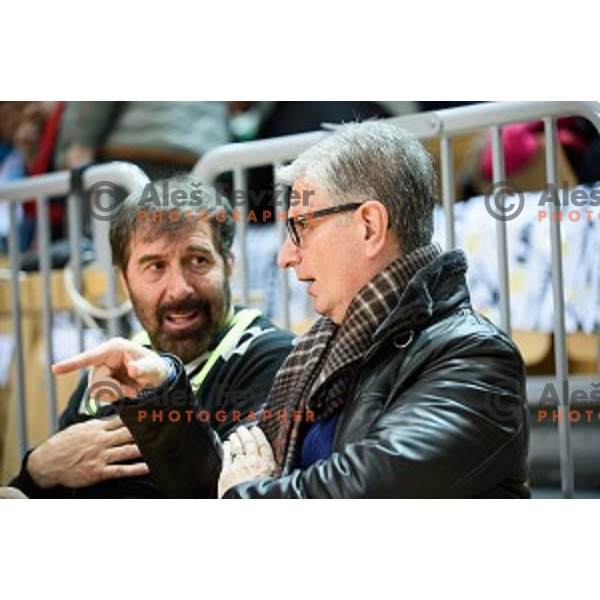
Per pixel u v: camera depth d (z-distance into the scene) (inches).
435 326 110.4
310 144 146.0
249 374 129.0
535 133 161.6
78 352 168.2
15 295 175.0
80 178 166.4
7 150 219.6
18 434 173.8
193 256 132.2
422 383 107.4
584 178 162.1
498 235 135.8
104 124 191.0
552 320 155.2
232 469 116.2
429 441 103.5
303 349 120.8
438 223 150.1
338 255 115.1
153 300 132.6
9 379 181.3
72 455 134.3
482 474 105.0
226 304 133.0
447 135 137.0
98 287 169.3
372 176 114.5
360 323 113.3
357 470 104.3
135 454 133.8
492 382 106.6
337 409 114.7
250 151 150.6
